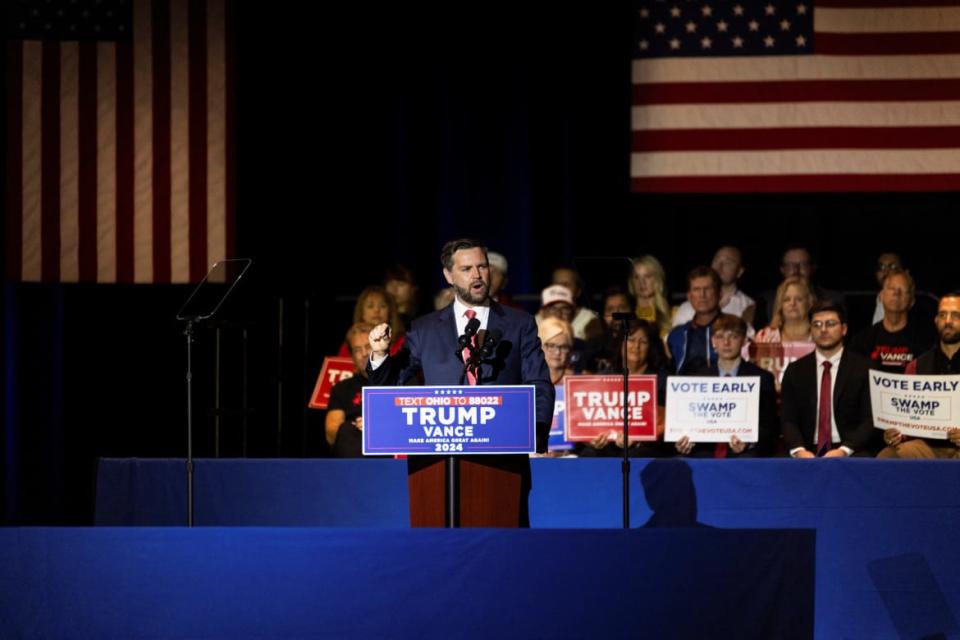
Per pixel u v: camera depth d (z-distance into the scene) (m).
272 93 19.91
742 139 19.62
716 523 12.66
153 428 20.89
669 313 17.84
